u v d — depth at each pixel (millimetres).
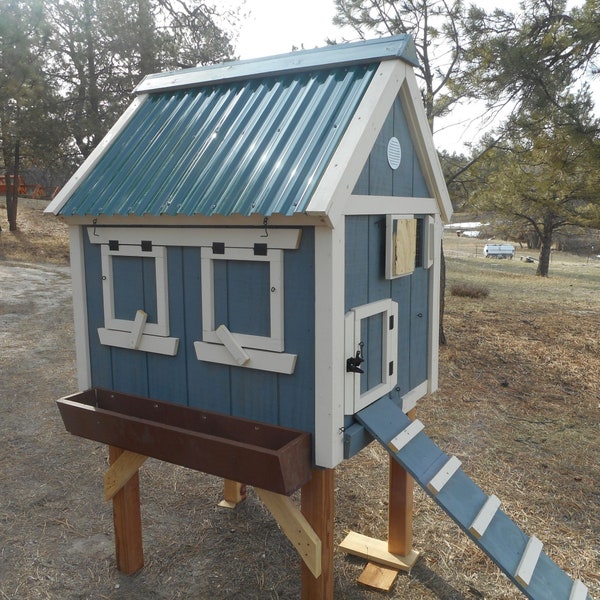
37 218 20578
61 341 8211
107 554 3473
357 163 2186
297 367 2295
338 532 3736
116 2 13242
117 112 13508
